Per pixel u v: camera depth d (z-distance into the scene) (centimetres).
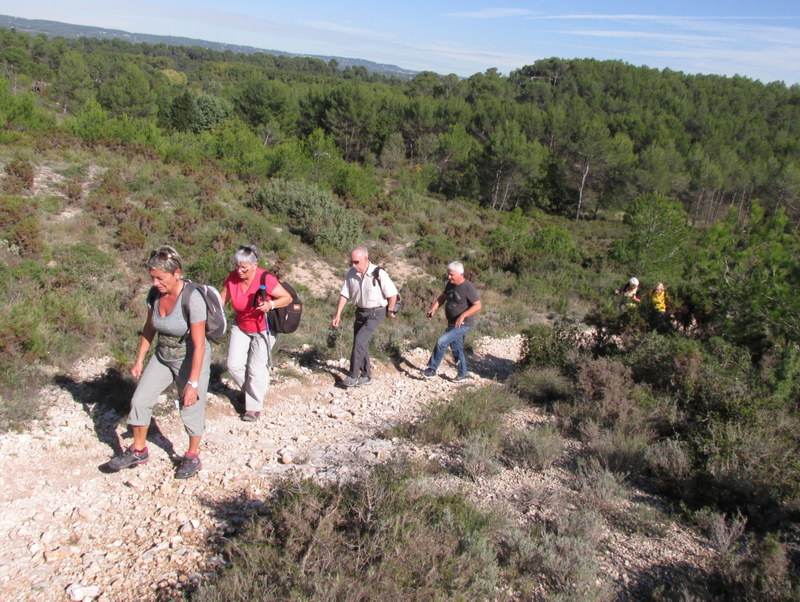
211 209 1447
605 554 324
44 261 893
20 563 285
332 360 721
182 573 284
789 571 290
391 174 5659
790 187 5794
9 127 2030
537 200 5597
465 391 634
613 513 373
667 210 2031
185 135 2673
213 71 16088
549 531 343
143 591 269
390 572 272
